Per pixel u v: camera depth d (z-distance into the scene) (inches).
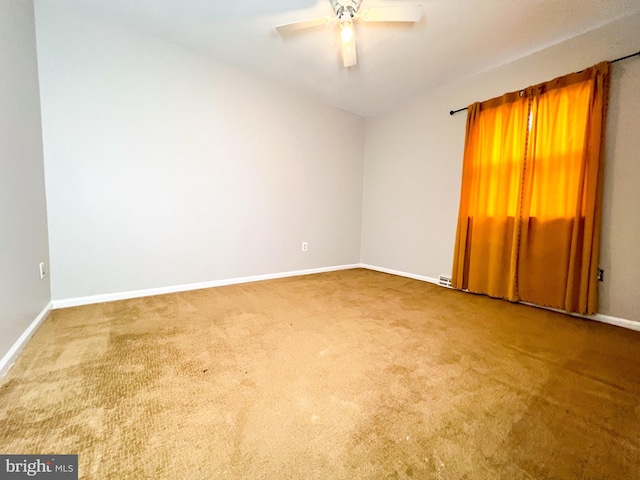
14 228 58.8
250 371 52.9
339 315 84.3
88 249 88.5
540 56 94.5
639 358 60.6
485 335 71.5
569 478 31.9
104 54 87.4
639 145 76.3
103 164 89.3
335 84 124.0
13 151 60.2
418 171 135.3
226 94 111.6
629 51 77.7
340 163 152.6
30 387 46.5
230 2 77.9
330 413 41.9
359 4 73.2
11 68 61.2
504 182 100.7
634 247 77.9
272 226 129.6
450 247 123.0
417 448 35.7
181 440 36.2
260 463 32.9
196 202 107.8
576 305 85.7
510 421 41.0
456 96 119.0
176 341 64.7
